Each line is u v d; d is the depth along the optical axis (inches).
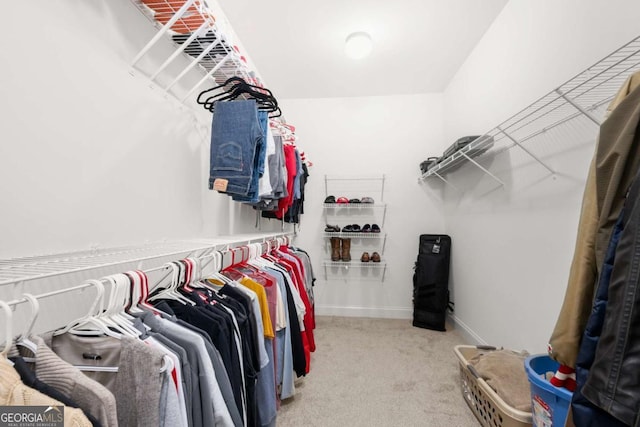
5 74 28.0
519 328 65.9
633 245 23.0
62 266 26.9
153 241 49.3
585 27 47.5
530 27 62.4
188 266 37.7
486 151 80.9
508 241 70.7
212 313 34.0
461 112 99.9
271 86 114.5
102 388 18.6
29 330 20.9
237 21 77.0
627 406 21.8
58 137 33.2
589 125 46.9
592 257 30.1
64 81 34.0
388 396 63.9
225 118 53.3
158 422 21.8
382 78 108.3
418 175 119.0
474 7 72.8
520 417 42.8
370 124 121.8
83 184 36.4
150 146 49.2
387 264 120.0
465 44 87.8
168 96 54.3
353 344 90.7
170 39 54.7
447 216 113.3
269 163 68.8
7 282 18.8
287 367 55.9
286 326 56.5
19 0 29.3
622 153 26.4
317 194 124.0
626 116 27.3
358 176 122.2
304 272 82.5
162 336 26.3
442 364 78.1
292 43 86.9
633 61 40.3
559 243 53.4
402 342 92.4
